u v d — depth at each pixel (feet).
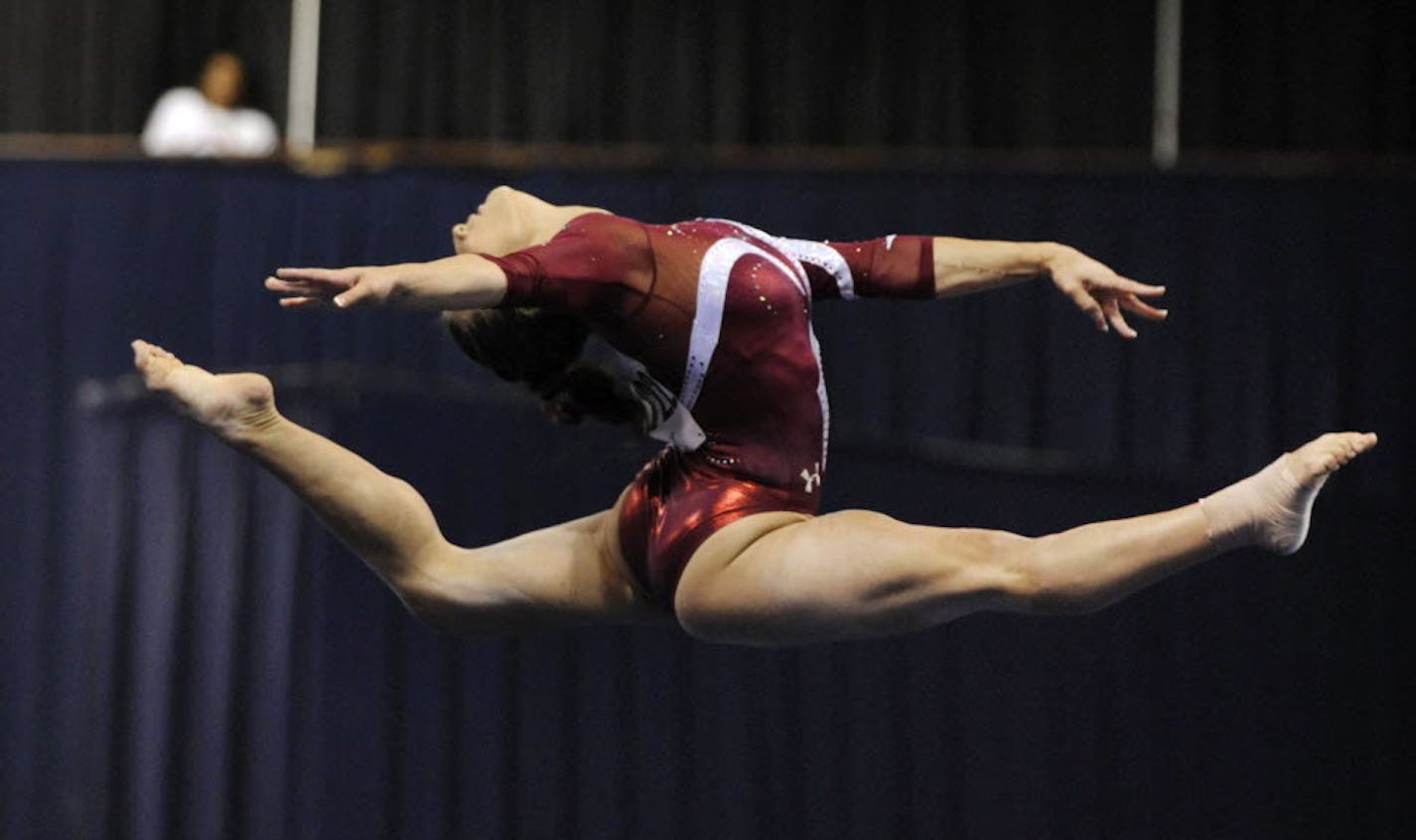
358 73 59.06
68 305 51.49
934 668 51.01
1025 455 50.62
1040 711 50.75
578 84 58.95
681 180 49.75
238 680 50.80
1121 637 50.93
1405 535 50.19
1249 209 50.19
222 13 59.72
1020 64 58.95
